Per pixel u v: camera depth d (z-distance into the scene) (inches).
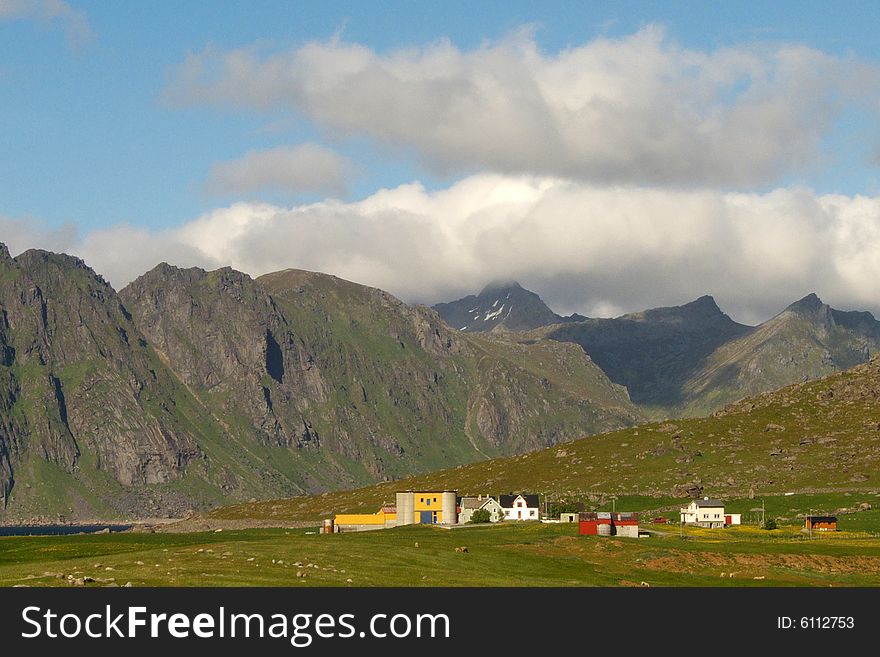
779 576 6264.8
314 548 5935.0
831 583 6082.7
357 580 4896.7
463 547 6574.8
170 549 6003.9
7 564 5447.8
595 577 5900.6
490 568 5826.8
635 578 6008.9
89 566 4842.5
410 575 5221.5
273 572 4867.1
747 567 6560.0
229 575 4697.3
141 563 4963.1
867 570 6609.3
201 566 4901.6
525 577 5615.2
